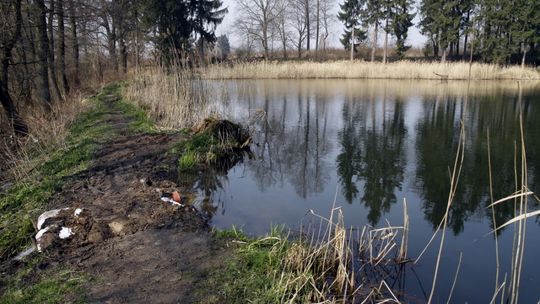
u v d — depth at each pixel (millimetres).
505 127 11242
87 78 24938
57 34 18188
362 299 3555
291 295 3385
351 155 8828
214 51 15414
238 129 9281
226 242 4305
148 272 3688
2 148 7855
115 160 7277
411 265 4238
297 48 49594
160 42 23094
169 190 6168
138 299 3295
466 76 26234
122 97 15484
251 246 4160
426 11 33969
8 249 4207
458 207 5953
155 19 26688
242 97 17812
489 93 18609
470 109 14227
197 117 10227
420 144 9664
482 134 10508
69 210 4875
